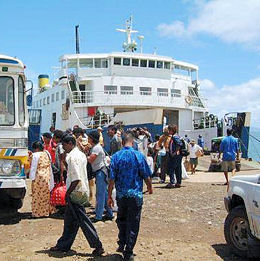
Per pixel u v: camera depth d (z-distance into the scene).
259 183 5.57
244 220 5.67
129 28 33.97
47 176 8.27
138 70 29.12
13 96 7.84
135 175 5.47
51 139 10.02
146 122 19.58
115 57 28.75
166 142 13.12
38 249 6.06
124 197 5.41
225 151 12.47
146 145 13.56
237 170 18.48
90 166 7.97
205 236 6.94
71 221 5.89
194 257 5.75
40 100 35.28
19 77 7.98
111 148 10.17
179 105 28.45
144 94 27.94
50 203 8.31
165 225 7.66
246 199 5.52
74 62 29.38
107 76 27.75
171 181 12.20
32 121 22.70
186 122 29.08
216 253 5.96
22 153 7.73
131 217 5.41
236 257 5.78
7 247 6.16
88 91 26.45
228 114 26.02
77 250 6.03
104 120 23.17
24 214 8.58
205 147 27.70
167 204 9.55
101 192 7.79
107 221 7.81
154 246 6.26
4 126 7.62
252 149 25.02
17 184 7.50
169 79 29.91
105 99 26.92
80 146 8.75
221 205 9.45
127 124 20.75
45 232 7.06
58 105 29.31
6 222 7.81
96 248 5.71
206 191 11.46
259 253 5.47
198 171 18.62
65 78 27.77
